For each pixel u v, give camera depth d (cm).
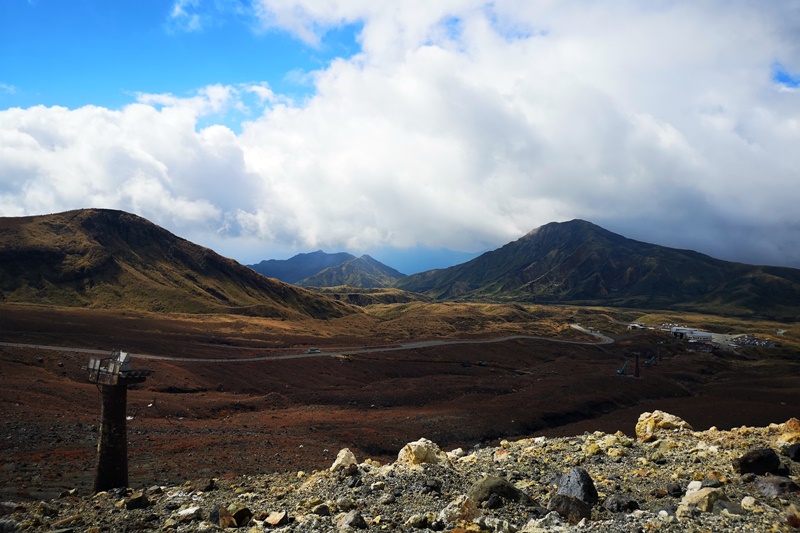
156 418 7412
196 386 10269
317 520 1395
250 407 9344
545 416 10456
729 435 1902
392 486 1702
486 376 15775
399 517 1387
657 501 1351
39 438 4809
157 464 4250
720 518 1104
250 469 4434
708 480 1386
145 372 2641
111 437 2588
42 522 1778
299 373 12738
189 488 2427
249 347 15138
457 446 8112
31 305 18250
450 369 15988
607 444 2075
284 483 2308
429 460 2005
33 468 3716
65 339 11238
